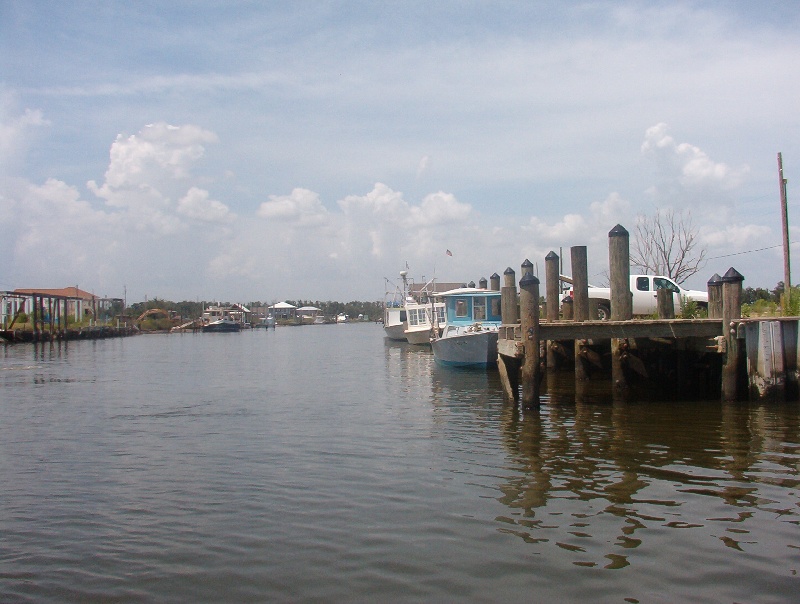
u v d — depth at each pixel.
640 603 5.88
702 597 5.95
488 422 14.80
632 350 16.84
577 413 15.30
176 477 10.67
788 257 23.42
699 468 10.09
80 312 105.19
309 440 13.34
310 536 7.72
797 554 6.80
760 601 5.86
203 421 16.36
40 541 7.87
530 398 15.19
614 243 15.66
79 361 42.56
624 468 10.24
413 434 13.72
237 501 9.21
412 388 22.66
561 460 10.91
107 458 12.25
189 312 157.12
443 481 9.87
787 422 13.15
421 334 48.00
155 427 15.60
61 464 11.83
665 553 6.90
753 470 9.87
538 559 6.85
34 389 24.98
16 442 13.97
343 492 9.45
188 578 6.71
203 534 7.93
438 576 6.54
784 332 14.68
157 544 7.66
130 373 32.47
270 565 6.95
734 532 7.41
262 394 22.28
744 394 15.26
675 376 17.25
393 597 6.14
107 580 6.72
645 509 8.27
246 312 166.25
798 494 8.70
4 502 9.49
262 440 13.52
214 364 38.78
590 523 7.84
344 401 19.70
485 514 8.29
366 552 7.18
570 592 6.12
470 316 28.98
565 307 24.33
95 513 8.90
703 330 15.05
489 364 26.25
